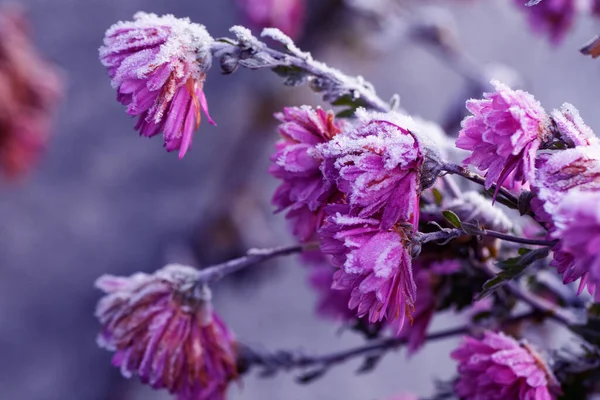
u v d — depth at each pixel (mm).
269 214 1665
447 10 1637
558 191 609
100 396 1692
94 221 1787
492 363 681
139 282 708
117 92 652
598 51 669
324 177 641
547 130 623
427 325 733
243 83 1743
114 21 1836
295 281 1708
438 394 763
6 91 1308
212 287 1663
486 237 696
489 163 623
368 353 782
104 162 1815
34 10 1789
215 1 1830
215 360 716
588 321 707
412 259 641
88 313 1753
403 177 631
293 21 1022
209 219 1652
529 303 747
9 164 1372
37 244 1765
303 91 1653
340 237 625
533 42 1679
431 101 1787
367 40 1488
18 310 1723
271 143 1685
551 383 684
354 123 691
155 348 698
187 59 652
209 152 1767
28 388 1685
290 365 779
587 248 577
